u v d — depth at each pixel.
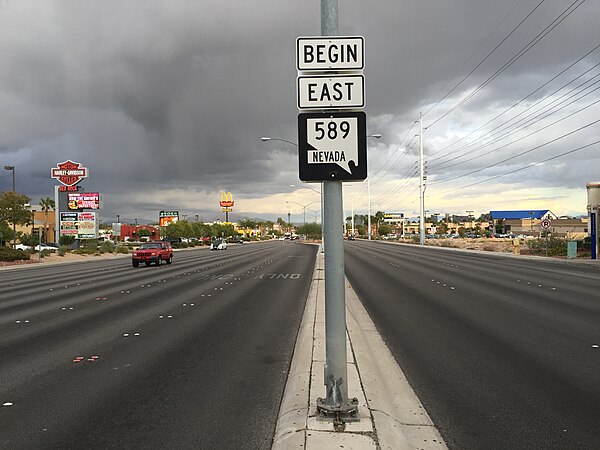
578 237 68.19
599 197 36.72
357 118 5.02
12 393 6.37
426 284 19.44
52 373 7.27
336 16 5.19
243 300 15.35
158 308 13.72
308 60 5.07
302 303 14.68
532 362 7.71
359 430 4.60
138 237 122.94
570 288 18.09
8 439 4.96
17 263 39.69
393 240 113.56
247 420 5.42
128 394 6.30
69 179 63.91
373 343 9.01
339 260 4.94
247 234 171.50
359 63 5.05
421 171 76.81
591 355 8.14
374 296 15.71
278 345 9.07
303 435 4.49
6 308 14.14
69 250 54.91
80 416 5.56
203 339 9.60
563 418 5.44
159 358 8.13
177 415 5.57
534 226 135.75
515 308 13.19
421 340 9.29
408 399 6.04
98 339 9.63
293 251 59.66
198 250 73.19
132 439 4.95
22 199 58.44
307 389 5.84
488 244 67.81
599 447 4.74
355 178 4.99
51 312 13.23
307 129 5.02
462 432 5.06
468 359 7.91
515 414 5.55
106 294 17.27
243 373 7.24
